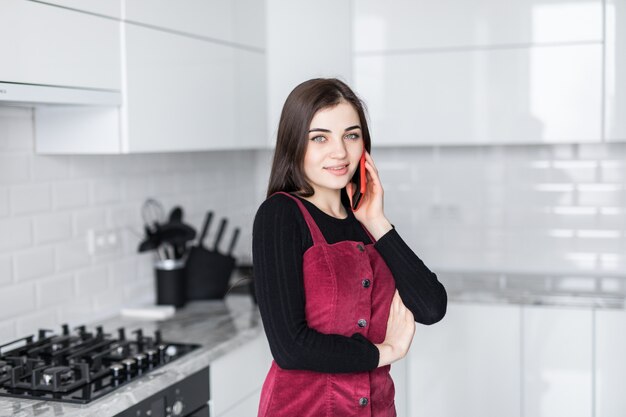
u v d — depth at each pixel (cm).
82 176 275
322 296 160
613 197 354
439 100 326
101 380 207
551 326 308
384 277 172
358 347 158
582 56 309
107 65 231
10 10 193
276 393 168
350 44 334
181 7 269
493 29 318
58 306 264
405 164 379
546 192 362
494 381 315
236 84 310
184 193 340
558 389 309
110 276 291
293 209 162
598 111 310
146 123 250
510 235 368
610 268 355
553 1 311
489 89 320
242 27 315
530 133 318
